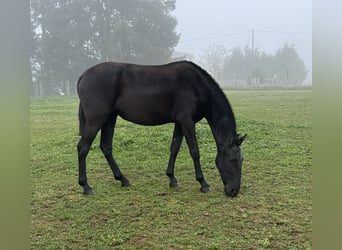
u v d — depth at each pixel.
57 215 2.75
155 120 3.42
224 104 3.35
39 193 3.26
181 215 2.74
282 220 2.58
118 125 6.00
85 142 3.28
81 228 2.53
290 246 2.20
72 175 3.84
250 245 2.23
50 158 4.45
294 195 3.11
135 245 2.27
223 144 3.24
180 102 3.32
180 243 2.28
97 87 3.27
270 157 4.25
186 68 3.36
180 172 3.93
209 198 3.11
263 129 5.43
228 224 2.55
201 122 5.93
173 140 3.51
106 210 2.86
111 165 3.53
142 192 3.30
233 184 3.12
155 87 3.31
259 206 2.88
